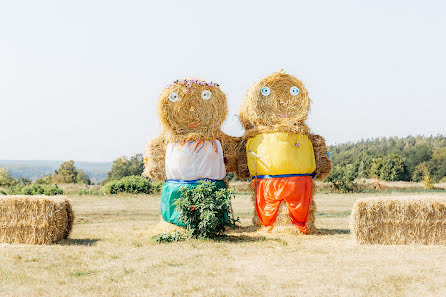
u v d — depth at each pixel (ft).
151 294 19.40
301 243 30.94
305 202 35.37
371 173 188.03
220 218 32.96
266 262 25.03
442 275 21.58
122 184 92.84
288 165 35.27
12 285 20.95
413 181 187.83
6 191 87.25
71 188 112.78
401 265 23.75
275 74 36.55
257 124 37.01
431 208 30.25
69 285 20.86
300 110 36.88
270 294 19.15
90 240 33.22
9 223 31.35
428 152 217.36
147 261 25.52
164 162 37.29
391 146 289.33
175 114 35.99
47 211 31.45
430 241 30.32
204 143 36.01
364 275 21.83
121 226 41.50
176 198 35.76
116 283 21.16
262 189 36.01
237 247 29.40
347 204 66.28
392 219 30.50
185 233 34.09
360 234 30.45
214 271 23.17
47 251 28.63
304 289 19.74
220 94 36.83
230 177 127.24
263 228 35.76
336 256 26.37
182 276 22.16
